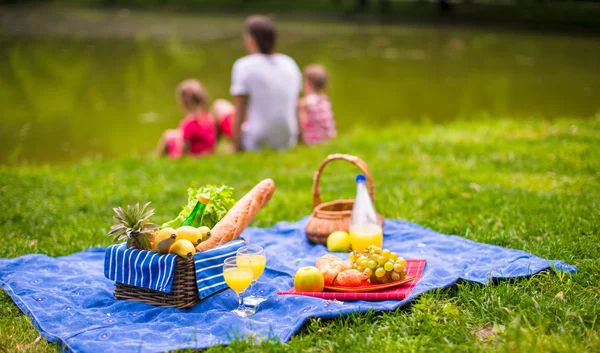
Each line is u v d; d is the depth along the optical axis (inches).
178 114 263.0
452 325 85.8
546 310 87.4
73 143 215.9
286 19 714.2
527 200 130.6
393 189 145.8
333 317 88.0
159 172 166.6
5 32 541.3
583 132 188.5
